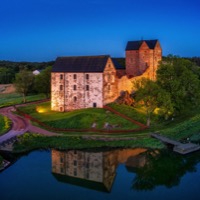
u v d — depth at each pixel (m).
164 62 107.44
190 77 91.00
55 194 49.66
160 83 91.31
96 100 96.75
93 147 72.56
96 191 50.84
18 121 90.94
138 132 80.12
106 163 64.69
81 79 97.94
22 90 126.38
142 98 84.44
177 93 87.81
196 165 63.34
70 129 80.81
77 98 99.44
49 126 84.44
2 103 130.62
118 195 49.81
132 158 67.31
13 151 69.06
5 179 55.66
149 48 116.81
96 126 82.94
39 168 61.00
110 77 98.00
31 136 75.62
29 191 50.75
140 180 55.97
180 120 92.19
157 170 60.84
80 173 59.12
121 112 91.75
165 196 49.38
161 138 75.00
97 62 97.38
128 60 122.94
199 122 88.12
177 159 66.62
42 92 132.88
